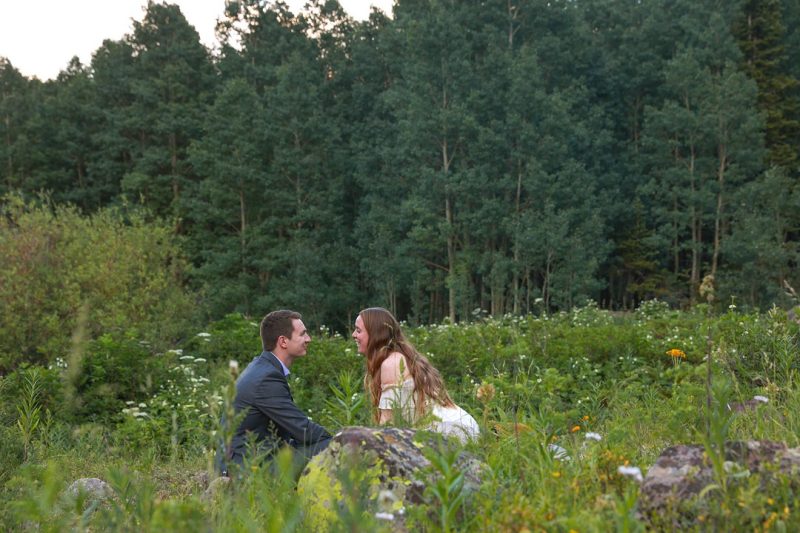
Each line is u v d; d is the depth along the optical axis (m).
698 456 2.74
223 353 11.87
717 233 52.16
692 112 53.25
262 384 4.96
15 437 5.26
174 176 60.00
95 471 5.89
